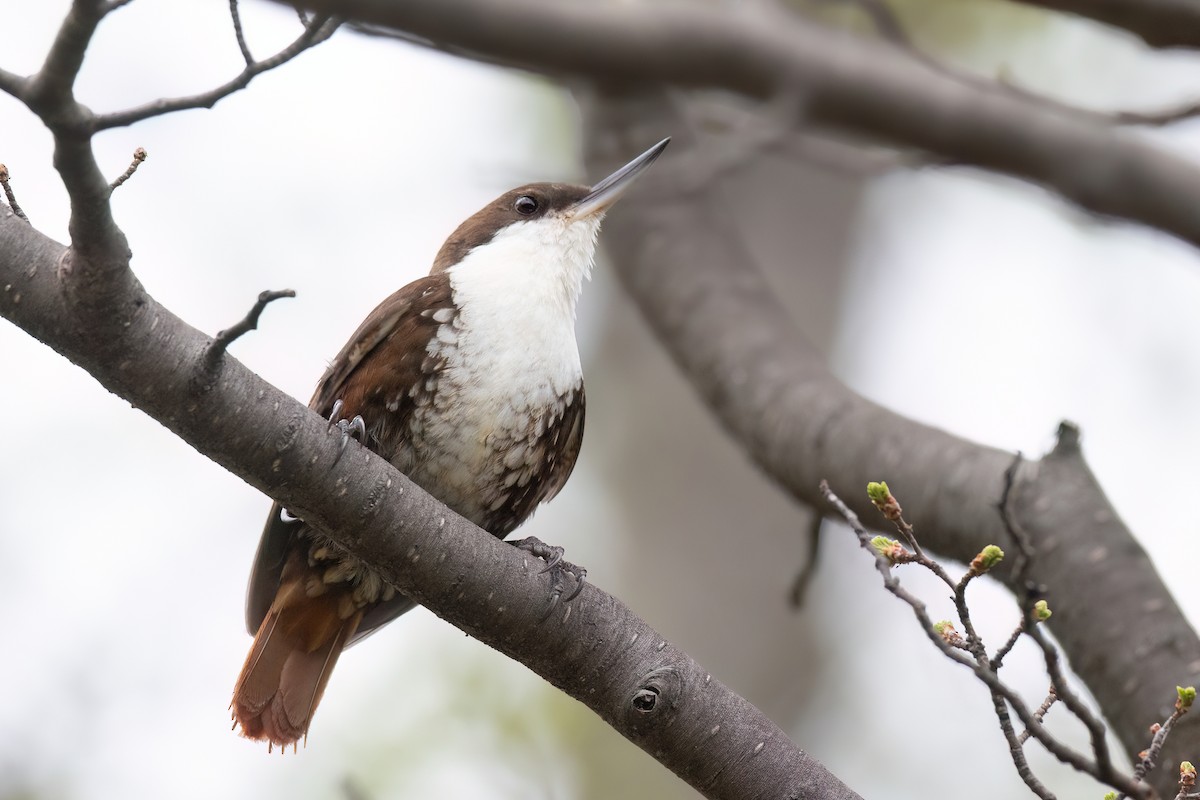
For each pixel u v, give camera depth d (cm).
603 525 1680
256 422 684
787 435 1095
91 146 598
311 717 904
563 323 985
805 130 1281
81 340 653
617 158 1361
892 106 1217
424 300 925
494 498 948
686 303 1245
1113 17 942
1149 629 870
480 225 1060
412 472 920
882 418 1051
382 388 902
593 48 1184
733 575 1581
